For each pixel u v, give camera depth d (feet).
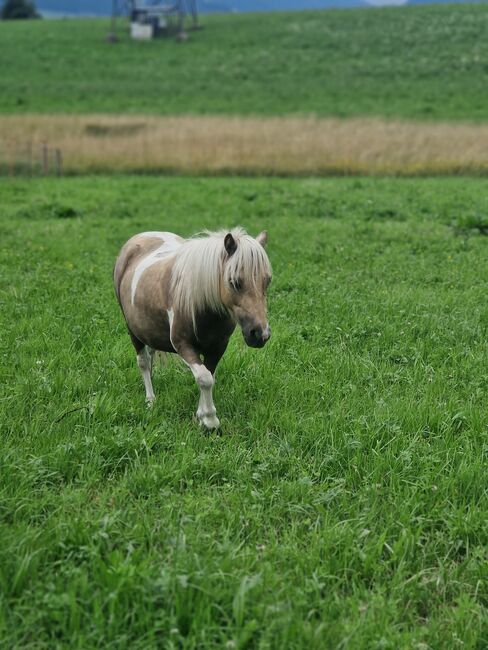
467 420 24.21
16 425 23.12
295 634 14.51
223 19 303.89
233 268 20.10
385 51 229.04
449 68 203.72
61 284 40.55
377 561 17.29
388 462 21.15
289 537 17.74
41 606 15.15
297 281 41.68
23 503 18.74
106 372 27.73
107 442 21.91
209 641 14.19
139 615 14.79
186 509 18.66
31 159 105.81
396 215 64.28
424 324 34.12
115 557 16.17
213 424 22.93
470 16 262.26
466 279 42.47
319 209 66.90
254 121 135.54
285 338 31.78
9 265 45.06
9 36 272.72
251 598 15.43
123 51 244.22
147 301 23.67
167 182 87.45
